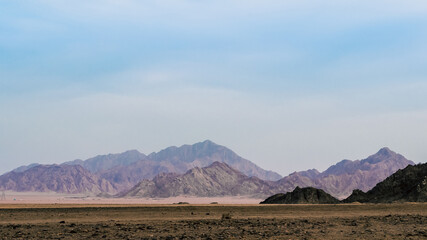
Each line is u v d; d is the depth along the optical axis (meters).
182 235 41.06
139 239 38.38
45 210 83.00
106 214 76.56
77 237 40.31
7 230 46.97
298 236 39.94
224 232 43.97
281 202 195.00
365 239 37.94
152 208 88.25
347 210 94.56
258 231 44.50
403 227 49.75
